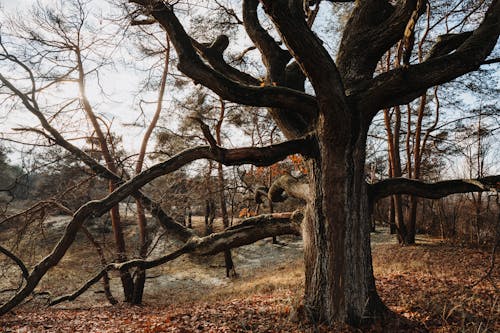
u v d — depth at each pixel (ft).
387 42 17.69
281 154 16.75
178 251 20.40
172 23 15.17
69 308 35.32
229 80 15.37
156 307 34.04
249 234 19.43
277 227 19.19
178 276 57.77
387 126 59.26
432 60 14.51
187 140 53.36
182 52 15.11
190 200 34.30
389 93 15.44
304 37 12.88
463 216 71.15
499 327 15.53
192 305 31.55
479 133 56.95
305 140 17.15
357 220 16.63
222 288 46.42
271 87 15.90
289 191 20.22
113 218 39.63
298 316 16.83
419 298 20.42
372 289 16.94
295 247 76.07
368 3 18.45
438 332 15.12
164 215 24.03
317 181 17.07
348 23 19.35
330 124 15.43
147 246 33.83
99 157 40.14
